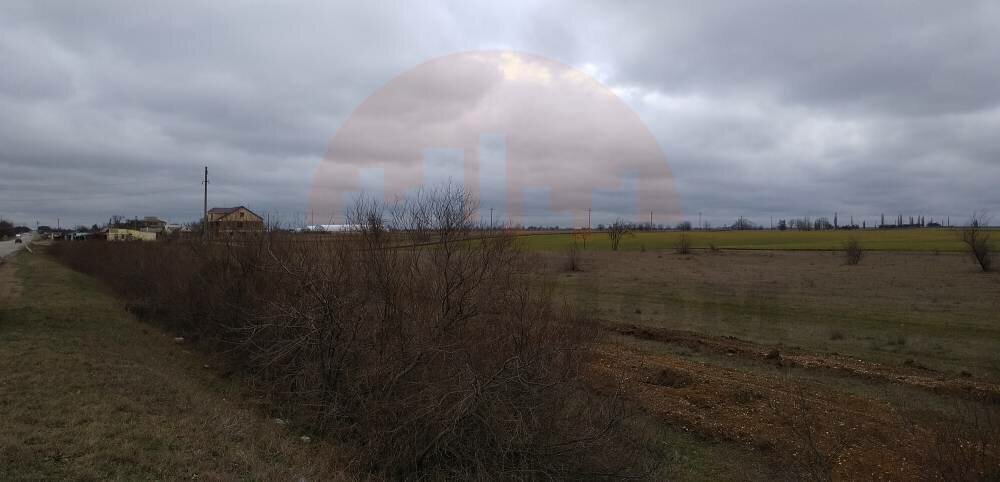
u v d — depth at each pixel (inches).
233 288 430.6
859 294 828.6
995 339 513.7
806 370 414.6
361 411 266.5
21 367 313.9
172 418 249.0
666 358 447.5
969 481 192.9
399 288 267.3
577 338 244.4
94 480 176.7
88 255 1171.9
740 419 302.7
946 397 336.8
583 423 221.3
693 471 246.4
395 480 229.9
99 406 251.8
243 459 210.4
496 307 242.7
